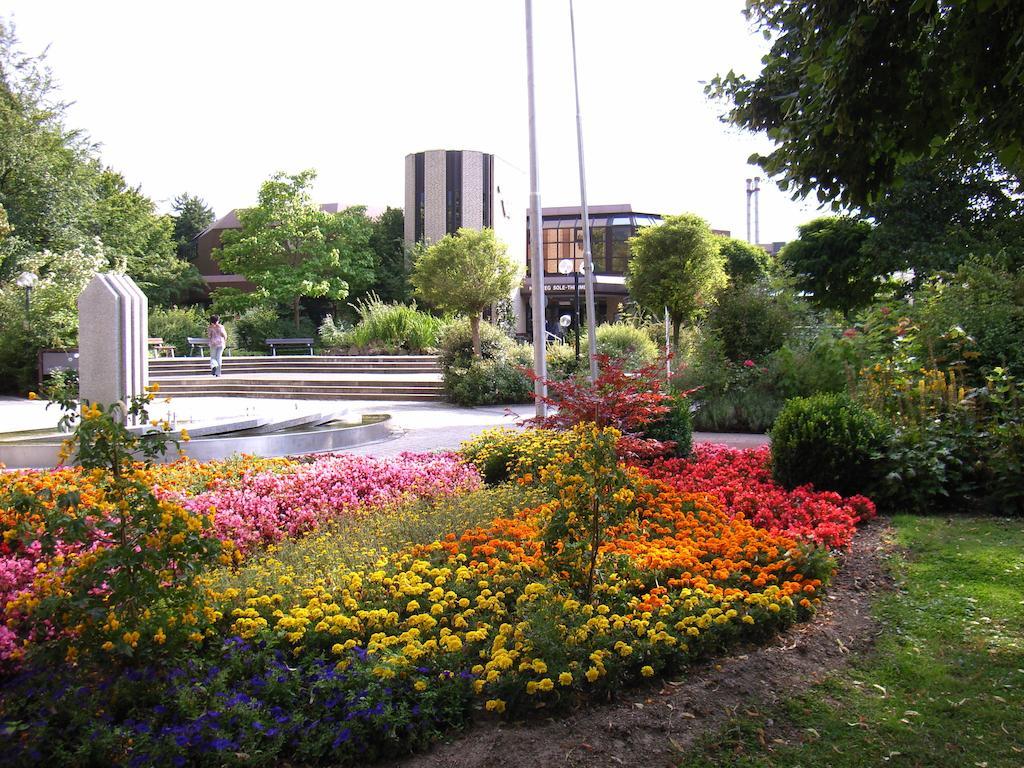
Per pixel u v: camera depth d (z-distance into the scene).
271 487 6.98
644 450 7.66
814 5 4.89
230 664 3.53
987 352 10.47
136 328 11.54
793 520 6.30
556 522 4.30
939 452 7.22
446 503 6.77
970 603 4.64
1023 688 3.59
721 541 5.35
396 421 15.68
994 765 3.00
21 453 9.89
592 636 3.83
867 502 6.86
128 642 3.22
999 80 4.20
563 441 7.89
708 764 3.03
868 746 3.15
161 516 3.37
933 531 6.25
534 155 13.15
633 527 5.57
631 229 48.38
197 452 9.95
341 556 5.14
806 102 5.16
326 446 11.54
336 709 3.24
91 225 35.44
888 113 4.46
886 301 15.20
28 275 22.97
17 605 3.63
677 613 4.17
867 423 7.63
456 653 3.70
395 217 46.22
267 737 3.12
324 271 40.62
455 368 19.88
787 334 16.53
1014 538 5.96
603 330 23.47
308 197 39.50
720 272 24.20
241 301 38.88
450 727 3.31
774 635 4.27
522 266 21.61
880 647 4.11
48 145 30.77
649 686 3.68
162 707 3.19
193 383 22.33
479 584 4.59
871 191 5.00
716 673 3.81
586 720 3.36
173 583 3.49
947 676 3.75
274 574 4.64
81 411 3.48
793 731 3.28
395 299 42.38
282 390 22.03
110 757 2.94
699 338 17.38
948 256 21.95
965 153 5.39
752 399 14.15
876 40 4.27
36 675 3.35
